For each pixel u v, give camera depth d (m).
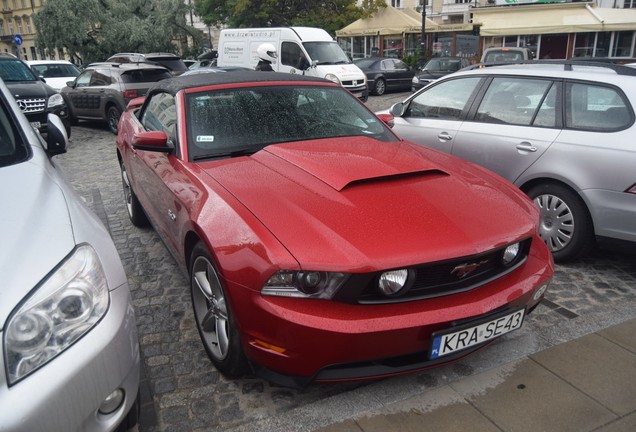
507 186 3.26
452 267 2.44
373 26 28.25
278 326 2.29
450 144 5.13
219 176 3.02
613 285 4.00
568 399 2.66
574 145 4.15
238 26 29.78
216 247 2.54
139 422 2.56
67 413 1.75
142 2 27.59
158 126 4.06
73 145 10.78
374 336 2.26
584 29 24.02
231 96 3.76
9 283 1.78
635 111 3.95
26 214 2.09
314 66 14.82
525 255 2.78
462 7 40.78
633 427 2.47
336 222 2.48
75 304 1.86
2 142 2.72
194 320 3.54
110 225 5.58
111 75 11.97
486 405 2.62
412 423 2.51
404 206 2.64
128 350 2.02
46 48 26.42
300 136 3.59
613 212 3.93
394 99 18.66
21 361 1.70
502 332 2.59
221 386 2.83
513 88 4.80
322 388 2.80
